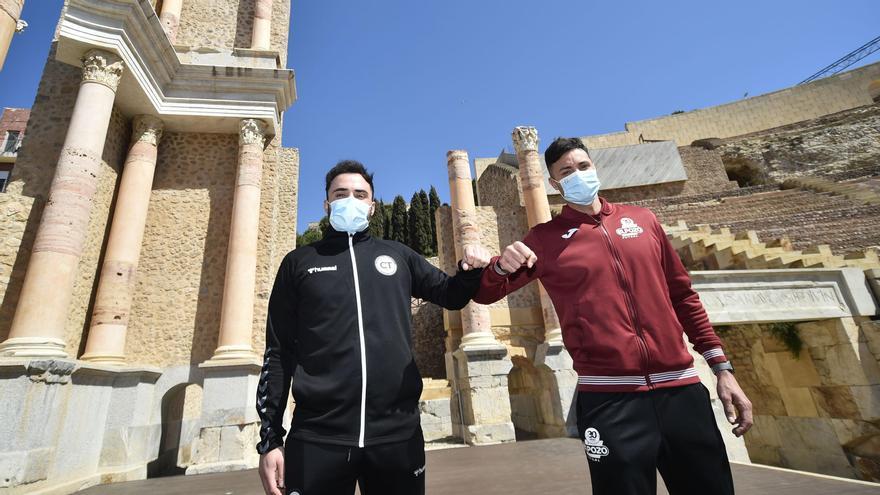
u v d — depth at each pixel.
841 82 30.48
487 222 13.81
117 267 8.52
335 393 1.71
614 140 31.72
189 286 9.52
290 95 11.11
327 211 2.34
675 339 1.90
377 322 1.88
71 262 6.80
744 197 19.91
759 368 9.11
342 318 1.85
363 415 1.70
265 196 10.48
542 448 7.36
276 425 1.80
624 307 1.94
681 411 1.79
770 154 27.16
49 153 8.50
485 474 5.46
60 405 5.62
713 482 1.72
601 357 1.89
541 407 11.57
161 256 9.62
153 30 8.80
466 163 13.31
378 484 1.71
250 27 12.70
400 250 2.28
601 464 1.74
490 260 2.03
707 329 2.15
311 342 1.83
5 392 4.95
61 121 8.80
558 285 2.13
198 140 10.66
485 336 11.07
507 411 10.31
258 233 10.20
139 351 8.91
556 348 10.91
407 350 1.92
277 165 10.84
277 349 1.94
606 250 2.08
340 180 2.33
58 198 6.92
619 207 2.30
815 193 18.08
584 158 2.39
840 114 27.89
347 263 2.02
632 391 1.82
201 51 10.69
